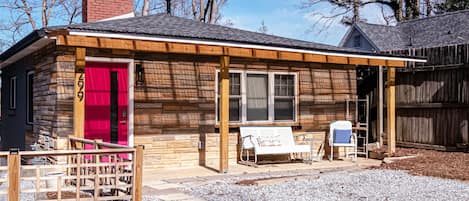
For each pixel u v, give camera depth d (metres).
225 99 8.61
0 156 4.62
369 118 12.75
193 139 9.52
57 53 7.98
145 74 8.98
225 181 7.79
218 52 8.30
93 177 5.23
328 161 10.66
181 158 9.37
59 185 5.04
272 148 9.57
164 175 8.43
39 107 9.16
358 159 11.12
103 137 8.61
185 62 9.42
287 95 10.76
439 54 11.42
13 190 4.61
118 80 8.81
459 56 10.95
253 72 10.27
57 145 7.89
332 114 11.33
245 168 9.37
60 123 7.93
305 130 10.91
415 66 11.98
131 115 8.83
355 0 27.91
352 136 10.83
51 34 6.84
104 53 8.55
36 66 9.41
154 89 9.07
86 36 6.97
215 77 9.80
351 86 11.66
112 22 8.88
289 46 8.92
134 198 5.38
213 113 9.79
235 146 10.09
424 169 8.89
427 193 6.77
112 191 5.86
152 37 7.46
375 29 22.41
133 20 9.66
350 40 24.52
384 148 11.88
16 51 9.42
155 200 6.21
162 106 9.16
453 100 11.11
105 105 8.66
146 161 8.98
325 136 11.20
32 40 7.77
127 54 8.77
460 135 10.98
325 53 9.45
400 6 26.89
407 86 12.27
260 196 6.49
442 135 11.41
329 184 7.48
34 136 9.55
